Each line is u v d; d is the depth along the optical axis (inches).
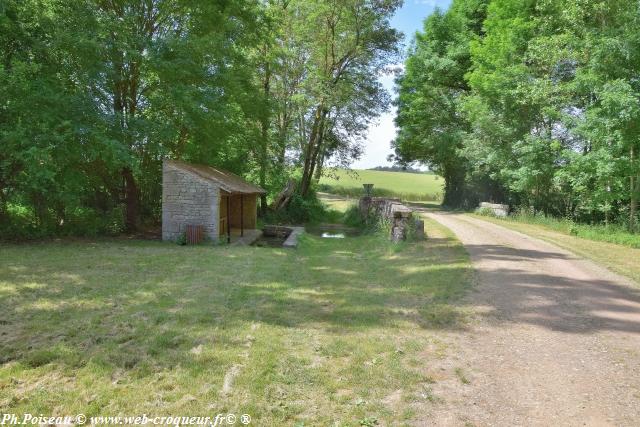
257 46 941.2
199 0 685.9
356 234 877.8
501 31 928.9
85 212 683.4
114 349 202.8
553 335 239.6
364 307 285.4
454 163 1309.1
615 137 618.8
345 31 1111.6
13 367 182.7
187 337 220.8
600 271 407.8
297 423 145.4
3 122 531.2
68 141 549.0
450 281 356.5
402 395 167.6
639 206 687.7
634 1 637.9
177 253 507.2
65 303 277.7
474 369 194.1
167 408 152.6
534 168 829.8
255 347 209.9
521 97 838.5
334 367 191.0
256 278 372.8
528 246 551.5
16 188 561.9
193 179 623.8
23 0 559.8
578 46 698.2
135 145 642.8
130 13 649.0
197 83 698.2
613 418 154.7
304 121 1236.5
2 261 419.2
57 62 599.5
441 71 1232.8
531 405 163.0
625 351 217.9
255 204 871.7
